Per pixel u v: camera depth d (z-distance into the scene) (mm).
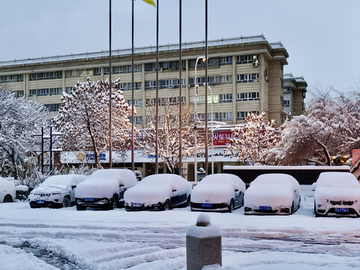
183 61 62125
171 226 11977
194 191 16438
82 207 17688
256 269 6492
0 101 37094
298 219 13414
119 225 12336
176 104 45594
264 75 59594
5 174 39188
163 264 7414
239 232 11031
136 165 60375
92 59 66375
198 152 42125
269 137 42562
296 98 82312
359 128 32312
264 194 14977
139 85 64500
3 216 15102
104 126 38344
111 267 7418
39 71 69188
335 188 14914
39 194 18625
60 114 39750
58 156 39906
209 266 6121
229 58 60125
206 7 26406
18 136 37250
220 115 60000
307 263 7184
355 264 6969
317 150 34031
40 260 8070
